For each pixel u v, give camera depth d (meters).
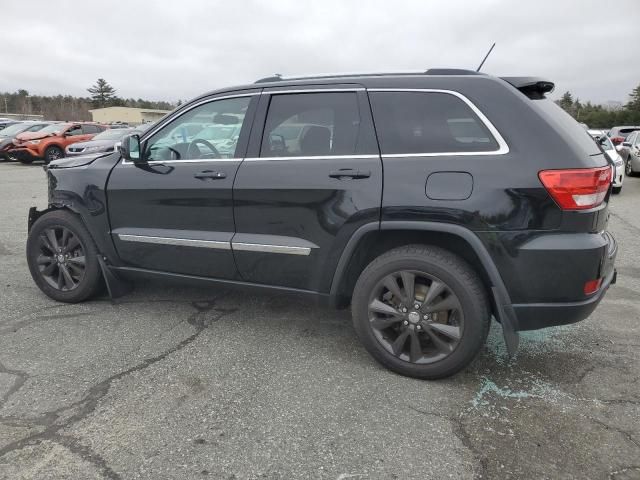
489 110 2.91
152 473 2.33
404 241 3.20
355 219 3.10
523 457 2.45
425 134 3.03
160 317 4.09
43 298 4.50
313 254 3.28
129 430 2.63
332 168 3.17
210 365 3.32
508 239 2.80
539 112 2.87
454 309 2.99
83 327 3.89
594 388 3.06
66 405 2.85
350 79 3.29
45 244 4.29
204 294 4.59
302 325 3.97
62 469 2.34
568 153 2.75
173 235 3.72
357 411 2.82
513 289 2.86
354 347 3.60
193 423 2.70
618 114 56.91
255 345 3.62
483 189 2.83
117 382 3.10
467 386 3.09
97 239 4.07
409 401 2.92
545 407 2.86
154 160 3.83
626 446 2.52
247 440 2.56
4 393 2.96
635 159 14.62
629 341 3.70
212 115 3.66
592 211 2.76
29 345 3.59
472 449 2.51
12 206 9.70
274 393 2.99
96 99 106.69
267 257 3.43
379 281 3.14
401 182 2.99
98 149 16.27
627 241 6.89
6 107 90.50
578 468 2.37
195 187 3.58
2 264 5.56
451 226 2.89
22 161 20.09
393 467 2.38
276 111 3.44
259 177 3.37
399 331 3.17
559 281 2.78
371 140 3.13
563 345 3.63
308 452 2.48
